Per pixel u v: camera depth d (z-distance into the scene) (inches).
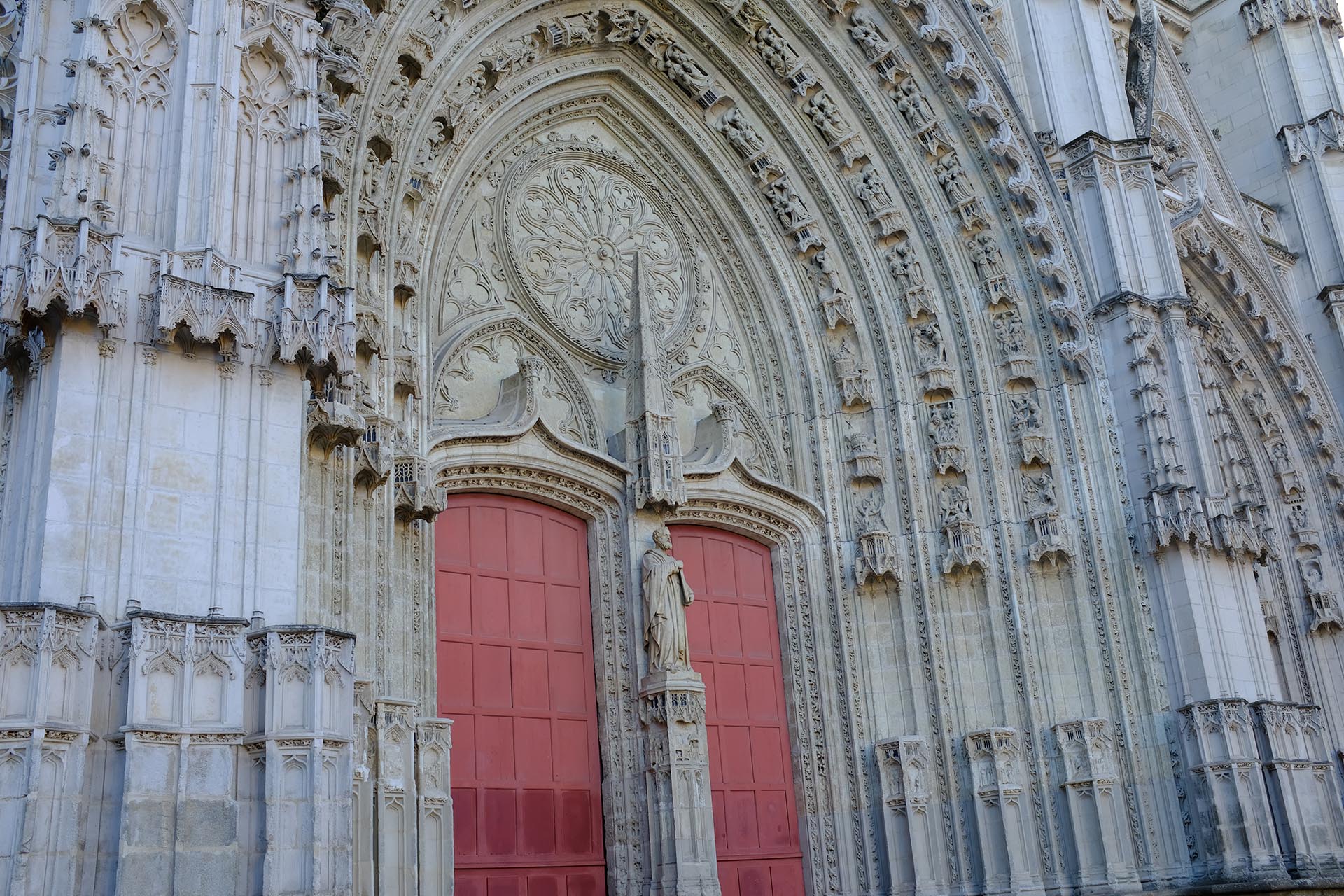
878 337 870.4
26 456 416.8
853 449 845.8
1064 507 818.2
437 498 626.5
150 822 377.4
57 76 472.4
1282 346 1055.0
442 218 743.1
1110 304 834.8
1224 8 1256.2
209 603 421.7
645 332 796.0
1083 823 746.8
